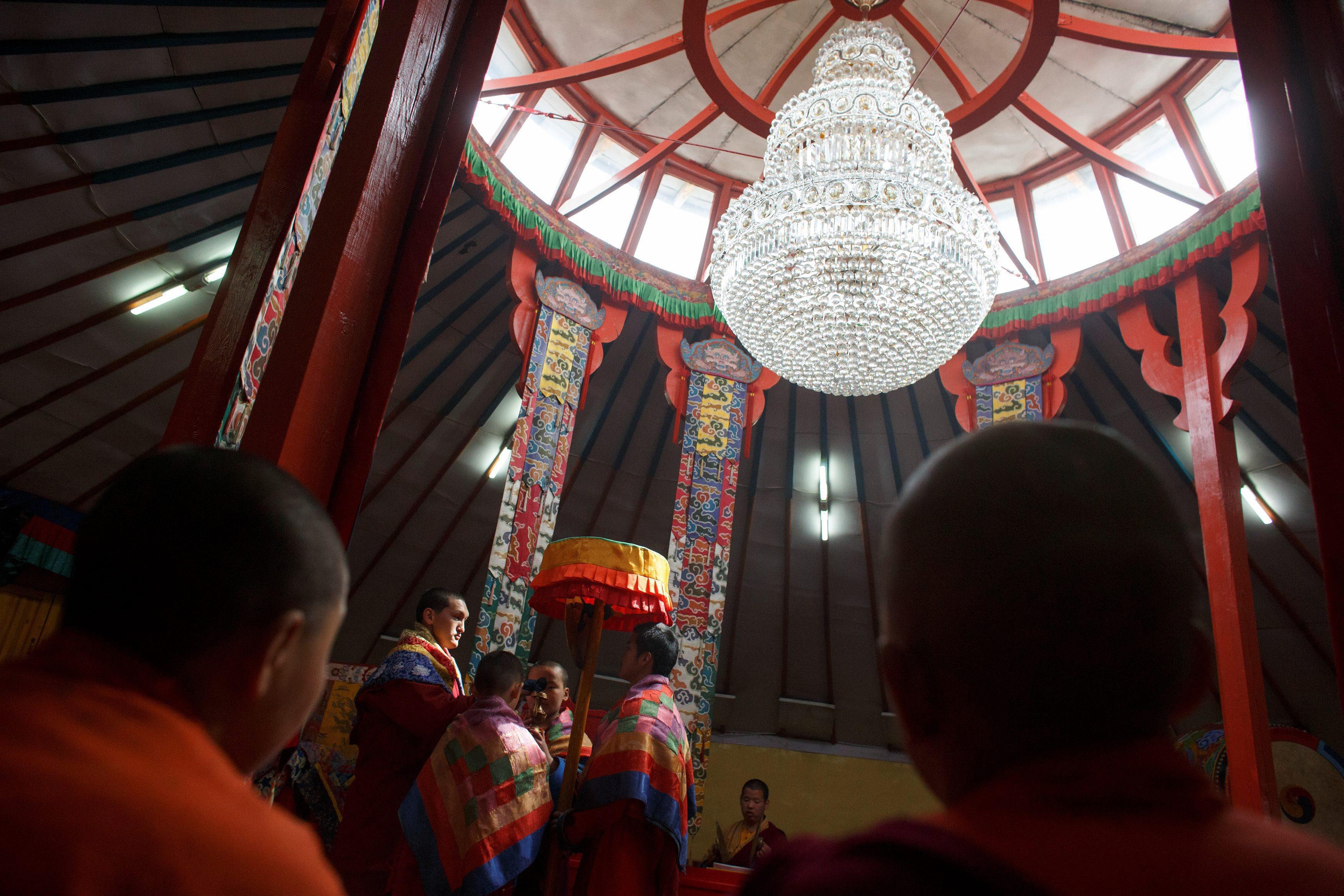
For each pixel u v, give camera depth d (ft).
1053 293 25.41
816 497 34.06
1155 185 22.59
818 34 20.89
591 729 17.66
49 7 18.47
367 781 8.91
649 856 7.84
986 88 19.49
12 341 24.68
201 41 19.53
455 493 33.17
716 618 23.58
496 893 7.85
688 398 26.27
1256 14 6.76
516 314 23.89
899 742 36.83
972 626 1.61
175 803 1.62
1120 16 23.02
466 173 22.84
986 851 1.30
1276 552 29.40
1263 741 17.24
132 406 27.84
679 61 25.73
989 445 1.79
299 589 2.21
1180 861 1.27
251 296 5.87
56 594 29.53
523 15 24.82
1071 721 1.53
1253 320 20.99
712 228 29.78
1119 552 1.56
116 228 23.22
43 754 1.60
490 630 20.27
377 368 7.03
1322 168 6.09
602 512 34.88
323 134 6.51
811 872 1.41
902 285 15.60
